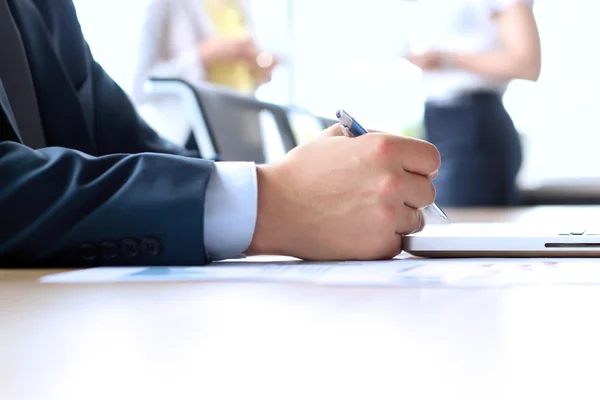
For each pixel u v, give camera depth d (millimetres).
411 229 661
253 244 634
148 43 2072
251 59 2213
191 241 596
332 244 628
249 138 2047
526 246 630
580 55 3600
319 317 314
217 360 227
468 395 174
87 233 601
